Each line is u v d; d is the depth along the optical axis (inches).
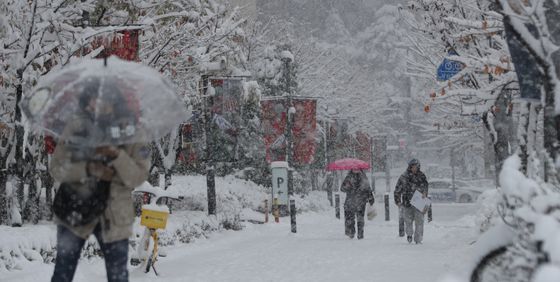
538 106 471.8
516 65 327.0
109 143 224.8
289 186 1106.7
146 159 236.7
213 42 736.3
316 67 2068.2
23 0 498.0
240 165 1417.3
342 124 1961.1
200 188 1122.0
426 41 839.7
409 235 669.3
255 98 909.8
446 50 654.5
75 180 223.3
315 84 1963.6
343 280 424.8
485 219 499.2
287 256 563.5
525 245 227.3
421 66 839.7
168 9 735.7
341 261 523.8
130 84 235.9
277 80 1558.8
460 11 646.5
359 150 2288.4
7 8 495.2
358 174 743.1
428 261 506.3
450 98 650.8
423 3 657.0
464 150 1947.6
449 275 249.1
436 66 816.9
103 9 646.5
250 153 1397.6
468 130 1382.9
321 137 1747.0
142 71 243.8
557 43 315.6
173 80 723.4
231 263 515.5
